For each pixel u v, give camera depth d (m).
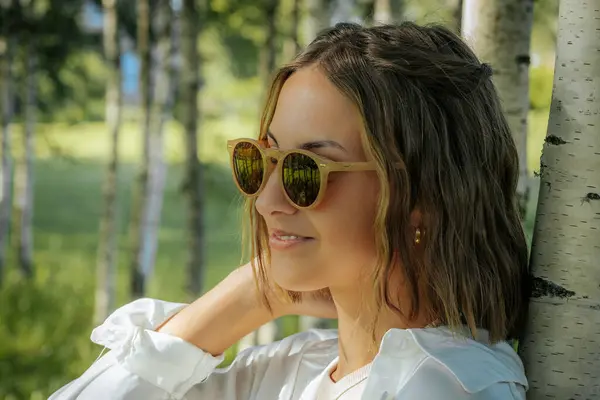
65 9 9.61
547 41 6.07
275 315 1.87
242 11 8.42
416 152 1.47
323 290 1.83
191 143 6.81
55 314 8.12
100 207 17.12
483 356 1.47
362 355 1.63
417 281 1.53
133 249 7.63
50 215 15.98
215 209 14.49
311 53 1.53
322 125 1.48
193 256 6.80
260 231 1.77
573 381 1.67
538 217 1.71
